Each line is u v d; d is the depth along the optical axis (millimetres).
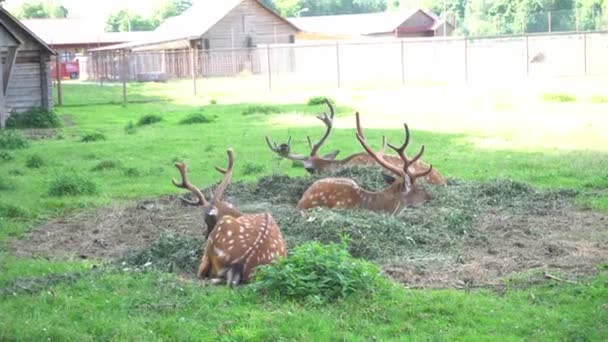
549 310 7426
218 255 8227
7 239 10938
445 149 18625
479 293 7988
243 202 12500
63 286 8234
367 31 70000
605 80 37312
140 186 14891
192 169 16859
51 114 28031
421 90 36344
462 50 49906
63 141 22844
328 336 6820
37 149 20766
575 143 19188
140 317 7328
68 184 14141
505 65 47656
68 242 10812
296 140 20828
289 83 46781
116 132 25141
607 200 12375
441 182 13047
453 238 10070
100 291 8055
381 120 25328
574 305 7562
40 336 6883
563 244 9820
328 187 11289
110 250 10352
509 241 10062
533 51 46469
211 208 9391
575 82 36781
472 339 6789
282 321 7125
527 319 7227
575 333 6875
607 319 7164
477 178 14734
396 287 8000
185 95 41469
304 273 7793
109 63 62000
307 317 7191
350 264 7926
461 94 32938
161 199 13555
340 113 27812
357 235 9742
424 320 7230
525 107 27281
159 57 60875
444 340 6770
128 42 73062
